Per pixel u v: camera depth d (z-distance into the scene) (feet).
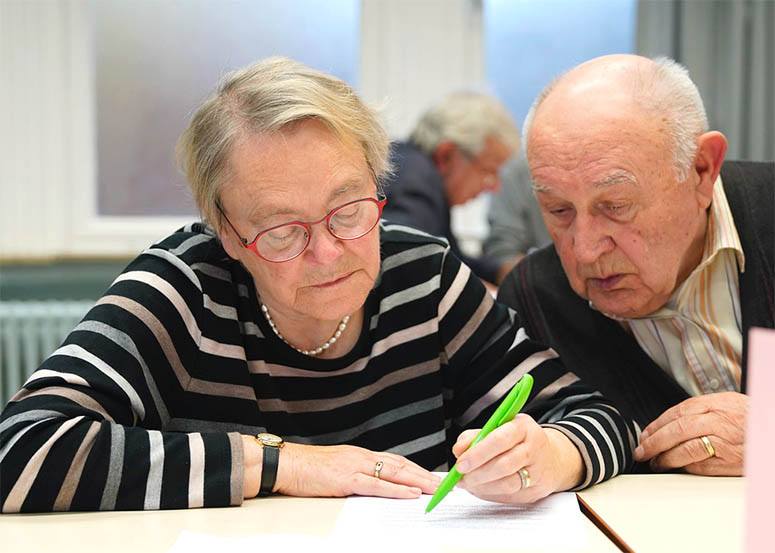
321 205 4.32
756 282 5.28
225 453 4.21
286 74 4.41
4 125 12.57
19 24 12.53
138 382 4.58
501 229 12.71
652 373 5.52
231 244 4.67
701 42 12.66
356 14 13.42
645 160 4.75
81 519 3.99
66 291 12.90
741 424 4.61
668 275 5.04
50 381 4.37
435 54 13.57
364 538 3.69
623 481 4.55
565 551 3.55
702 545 3.60
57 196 12.81
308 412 5.08
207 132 4.46
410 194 10.40
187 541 3.65
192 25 13.01
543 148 4.89
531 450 4.00
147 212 13.19
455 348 5.25
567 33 13.58
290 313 4.88
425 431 5.16
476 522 3.89
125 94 12.96
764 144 12.54
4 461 4.08
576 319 5.65
